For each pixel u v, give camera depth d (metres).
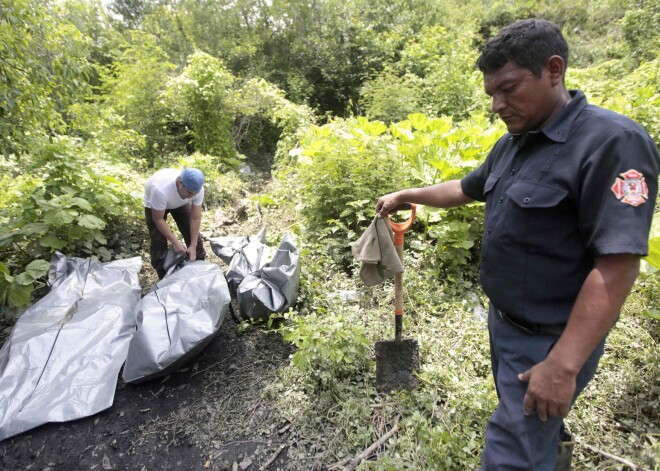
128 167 5.50
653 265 2.36
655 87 6.99
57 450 2.19
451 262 3.44
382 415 2.17
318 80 12.62
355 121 5.67
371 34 12.13
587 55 14.12
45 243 3.49
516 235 1.20
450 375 2.31
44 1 4.27
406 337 2.38
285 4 11.82
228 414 2.34
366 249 2.05
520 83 1.12
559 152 1.12
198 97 7.99
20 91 3.49
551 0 16.84
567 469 1.47
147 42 8.37
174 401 2.46
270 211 5.22
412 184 4.01
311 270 3.30
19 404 2.32
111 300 3.06
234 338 2.94
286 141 7.70
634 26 12.46
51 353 2.56
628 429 1.99
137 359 2.49
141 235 4.52
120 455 2.16
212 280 2.86
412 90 8.64
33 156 4.16
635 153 0.99
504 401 1.28
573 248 1.13
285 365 2.65
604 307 0.97
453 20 14.48
